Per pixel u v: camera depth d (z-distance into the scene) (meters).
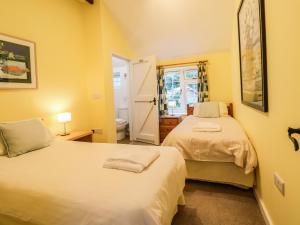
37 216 1.14
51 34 2.91
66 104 3.17
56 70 2.99
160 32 4.08
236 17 3.07
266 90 1.55
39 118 2.47
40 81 2.71
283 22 1.17
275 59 1.33
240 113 3.21
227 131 2.56
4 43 2.25
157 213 1.01
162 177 1.30
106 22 3.63
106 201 1.01
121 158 1.48
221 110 4.06
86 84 3.65
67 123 3.18
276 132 1.40
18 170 1.50
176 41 4.28
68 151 1.96
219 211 1.91
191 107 4.64
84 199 1.05
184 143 2.42
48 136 2.29
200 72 4.49
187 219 1.80
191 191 2.31
